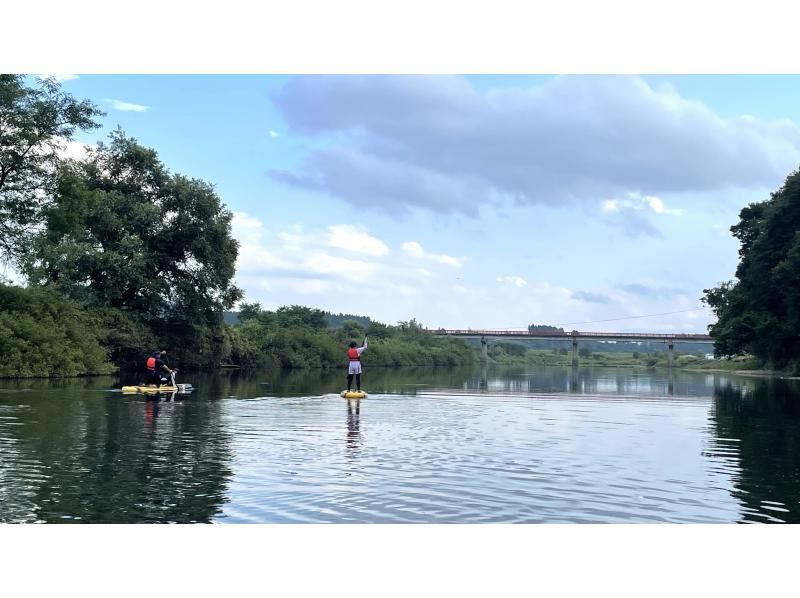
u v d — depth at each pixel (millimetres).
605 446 12602
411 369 86938
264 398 24016
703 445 12953
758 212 69812
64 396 23234
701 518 7375
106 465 9922
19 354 36562
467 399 25641
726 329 68500
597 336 136375
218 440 12711
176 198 54000
